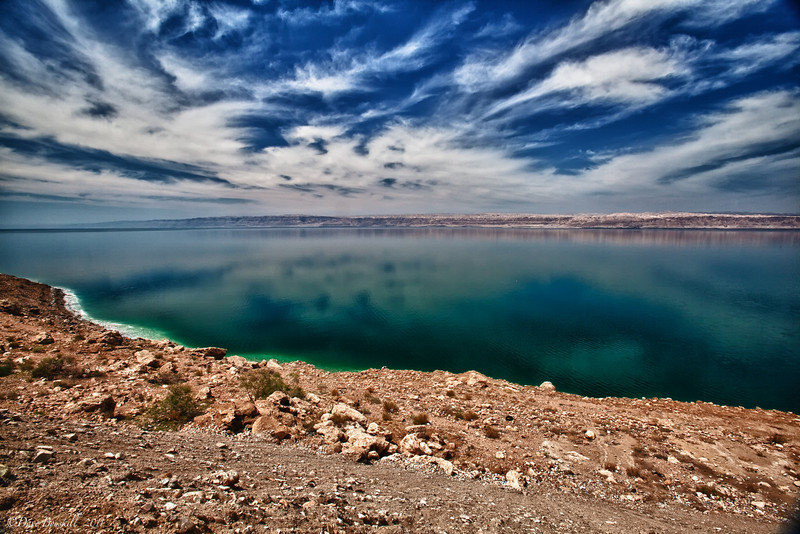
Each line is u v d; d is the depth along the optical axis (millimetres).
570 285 109188
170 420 12156
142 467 7328
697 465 13398
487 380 25516
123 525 4812
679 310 76750
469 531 7617
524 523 8508
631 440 15391
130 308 71188
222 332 56094
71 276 116250
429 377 26516
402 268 151375
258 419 12508
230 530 5379
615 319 68250
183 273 134625
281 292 97062
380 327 60875
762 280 117938
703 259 178750
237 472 8180
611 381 38094
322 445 11680
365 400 18453
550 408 19297
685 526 9438
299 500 7238
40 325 28344
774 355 47875
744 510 10562
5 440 6918
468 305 80875
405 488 9461
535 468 12422
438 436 14023
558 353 47844
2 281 61094
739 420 19312
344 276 128750
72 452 7238
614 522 9289
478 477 11398
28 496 5066
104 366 18047
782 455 14570
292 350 47094
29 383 14328
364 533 6523
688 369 42312
